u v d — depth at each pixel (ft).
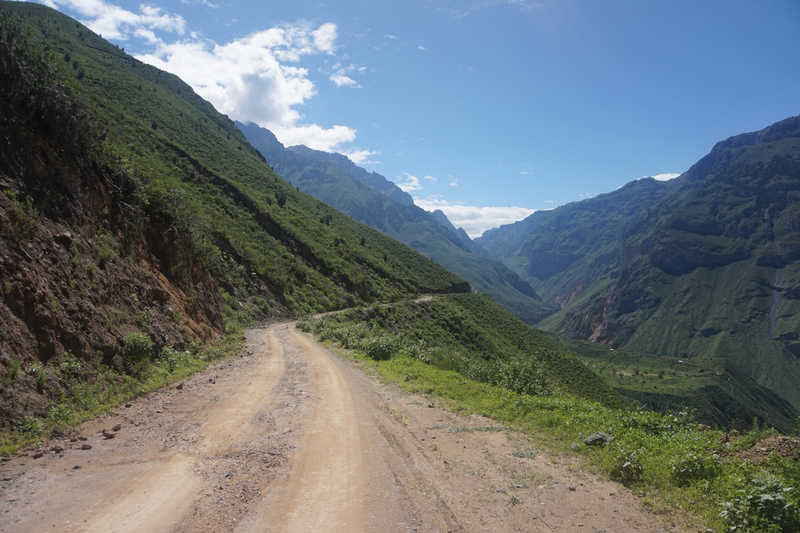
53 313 30.35
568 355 302.04
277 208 279.69
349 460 22.53
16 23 37.91
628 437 23.89
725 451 22.18
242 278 152.25
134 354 37.52
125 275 44.57
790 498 15.40
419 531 15.39
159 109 332.19
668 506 17.12
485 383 47.03
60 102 39.52
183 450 23.34
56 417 25.25
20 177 34.55
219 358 55.26
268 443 25.00
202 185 224.53
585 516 16.51
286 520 16.11
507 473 20.97
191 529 15.21
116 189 48.96
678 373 578.25
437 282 356.38
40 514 15.69
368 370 53.21
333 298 200.75
